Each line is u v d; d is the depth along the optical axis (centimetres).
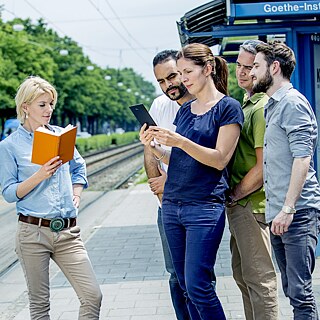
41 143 407
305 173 384
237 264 457
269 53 405
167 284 713
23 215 426
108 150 5950
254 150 425
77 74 6750
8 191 422
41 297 425
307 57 739
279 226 386
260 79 406
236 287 675
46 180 426
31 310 424
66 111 6762
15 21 5172
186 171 388
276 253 426
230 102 386
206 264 383
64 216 428
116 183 2423
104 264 850
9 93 4081
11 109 4425
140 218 1319
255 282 428
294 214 395
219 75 419
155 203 1608
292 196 383
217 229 385
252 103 435
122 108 10450
